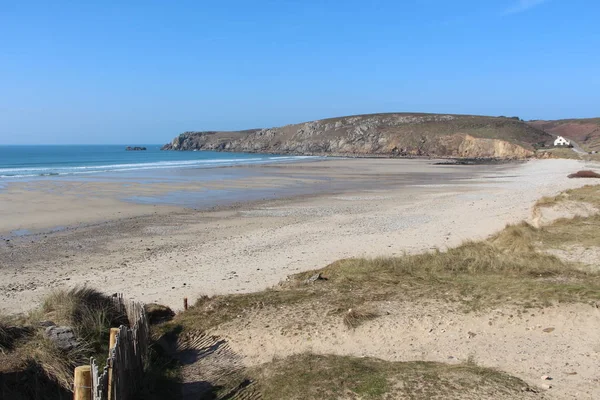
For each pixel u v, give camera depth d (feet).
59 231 72.13
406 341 23.30
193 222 78.95
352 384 18.10
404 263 38.32
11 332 23.07
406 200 104.01
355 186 142.92
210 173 197.36
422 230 65.46
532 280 30.04
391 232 65.36
